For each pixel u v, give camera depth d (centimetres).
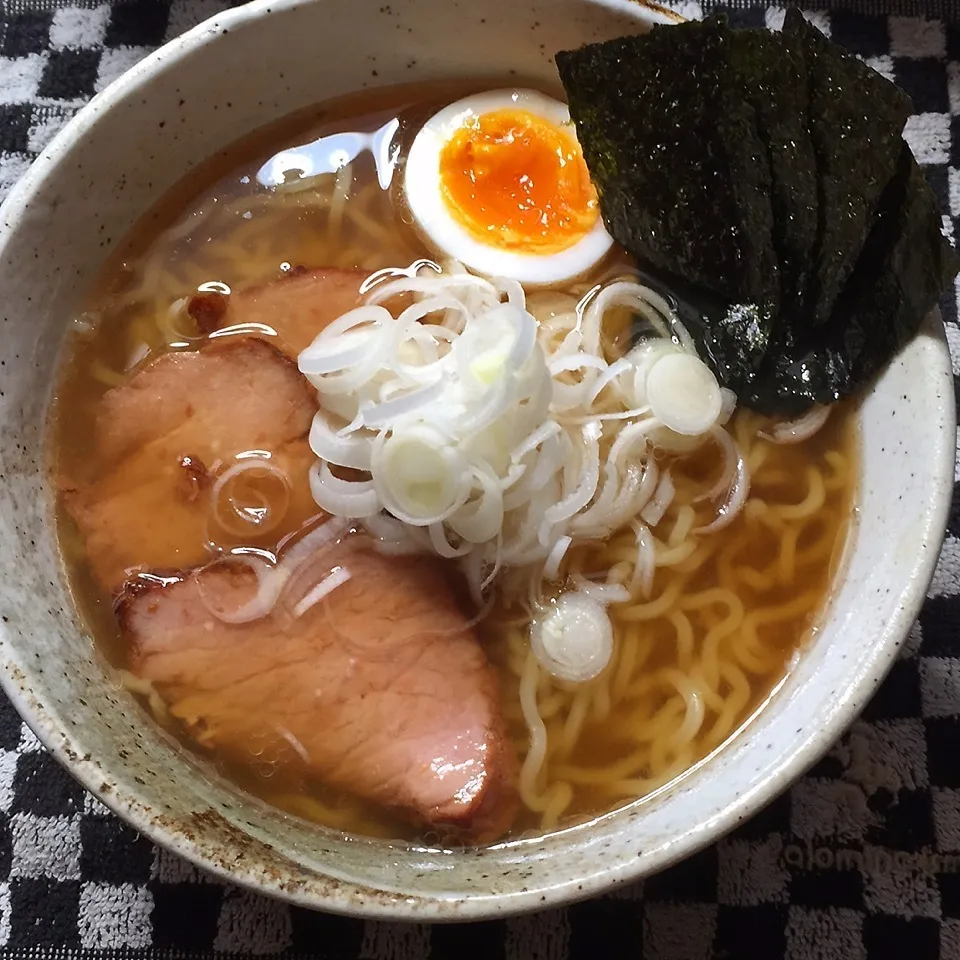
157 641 24
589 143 26
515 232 27
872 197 23
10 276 24
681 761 24
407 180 27
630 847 21
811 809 25
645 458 25
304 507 24
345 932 25
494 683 24
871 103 23
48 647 22
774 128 24
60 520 24
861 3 31
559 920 25
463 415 23
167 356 25
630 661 24
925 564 22
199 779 23
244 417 25
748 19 31
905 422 23
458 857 23
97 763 20
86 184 25
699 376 25
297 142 27
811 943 25
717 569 25
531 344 23
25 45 30
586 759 24
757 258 24
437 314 25
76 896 25
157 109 25
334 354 23
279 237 27
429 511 23
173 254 26
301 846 22
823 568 25
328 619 24
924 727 26
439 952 25
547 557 24
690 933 25
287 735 23
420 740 23
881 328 24
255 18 25
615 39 25
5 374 24
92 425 25
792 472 25
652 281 26
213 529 24
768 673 24
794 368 25
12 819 25
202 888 25
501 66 27
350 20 25
